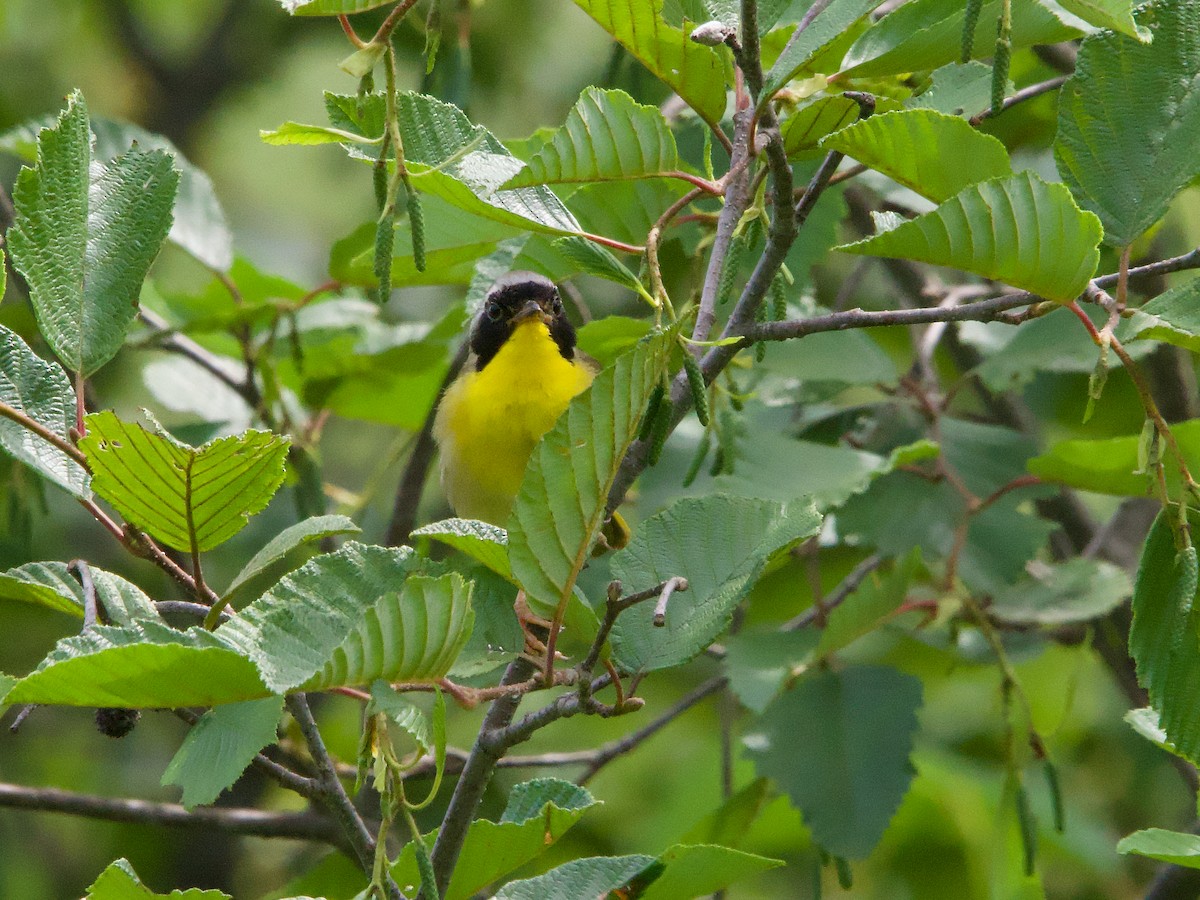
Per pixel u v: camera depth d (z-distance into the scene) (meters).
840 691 8.23
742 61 4.59
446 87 8.20
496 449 9.68
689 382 4.63
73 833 13.53
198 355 10.52
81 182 5.00
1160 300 4.41
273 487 4.63
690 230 8.01
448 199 4.86
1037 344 9.02
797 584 12.13
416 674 4.04
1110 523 11.03
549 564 4.22
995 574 8.87
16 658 12.23
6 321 9.34
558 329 10.34
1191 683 4.41
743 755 8.16
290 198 17.34
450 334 10.18
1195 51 4.77
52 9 16.22
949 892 10.23
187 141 16.91
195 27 17.33
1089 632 9.46
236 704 4.24
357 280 9.09
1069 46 9.46
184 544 4.75
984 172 4.55
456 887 4.54
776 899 10.66
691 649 4.50
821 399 9.26
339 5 4.21
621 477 4.87
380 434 15.37
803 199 5.00
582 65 14.12
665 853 4.56
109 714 4.33
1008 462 9.30
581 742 12.38
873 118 4.51
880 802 7.88
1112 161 4.76
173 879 13.33
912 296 10.52
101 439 4.39
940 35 5.02
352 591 4.34
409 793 10.70
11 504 8.52
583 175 4.96
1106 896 10.55
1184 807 10.88
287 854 13.41
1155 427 4.27
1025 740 8.03
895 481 9.19
